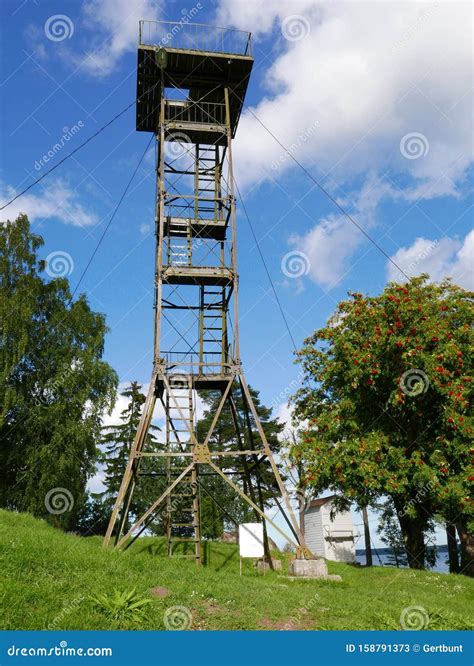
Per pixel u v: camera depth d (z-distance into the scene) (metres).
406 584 19.12
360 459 23.41
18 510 30.48
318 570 18.45
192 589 11.76
